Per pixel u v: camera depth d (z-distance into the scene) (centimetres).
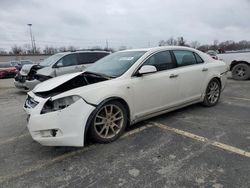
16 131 435
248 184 246
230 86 855
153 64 417
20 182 266
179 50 474
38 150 347
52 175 278
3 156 331
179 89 454
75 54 907
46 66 870
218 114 488
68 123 307
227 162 291
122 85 364
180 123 436
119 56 453
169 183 253
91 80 378
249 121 442
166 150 329
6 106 670
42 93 342
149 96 402
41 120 302
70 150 340
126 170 282
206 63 523
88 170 285
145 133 391
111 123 361
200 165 287
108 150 335
